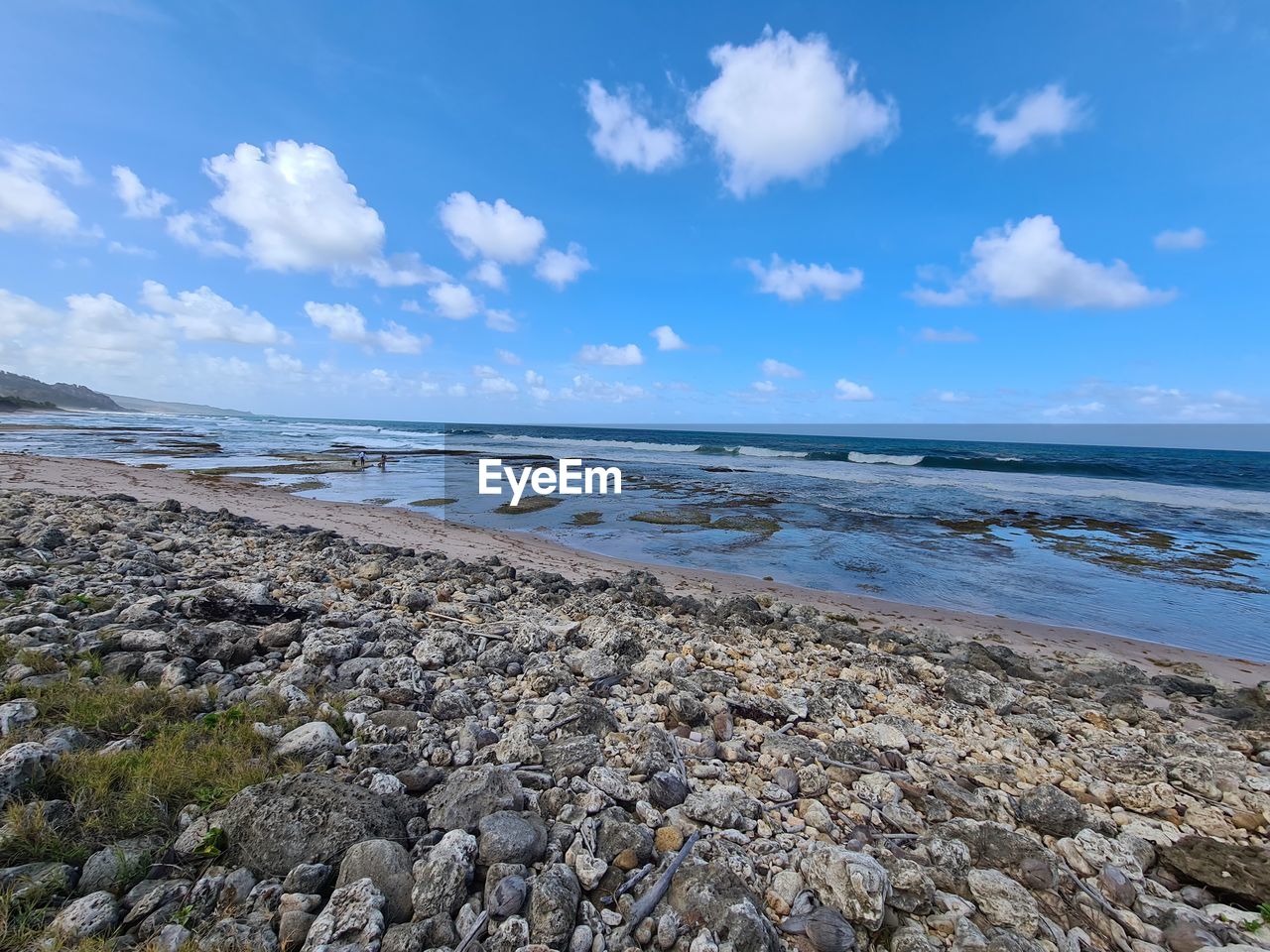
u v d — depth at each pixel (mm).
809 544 17469
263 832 2889
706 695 5945
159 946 2332
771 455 55188
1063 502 26844
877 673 7391
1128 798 4723
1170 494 30141
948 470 41969
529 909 2766
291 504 19875
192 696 4309
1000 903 3197
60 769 3154
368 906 2568
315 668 5328
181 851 2832
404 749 4055
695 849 3379
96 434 56188
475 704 5250
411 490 26297
